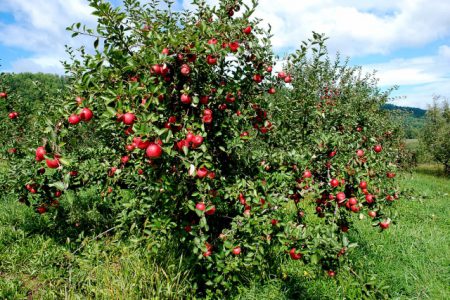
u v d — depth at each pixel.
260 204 3.44
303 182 3.76
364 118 4.95
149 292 3.41
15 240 4.86
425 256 5.08
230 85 3.41
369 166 3.88
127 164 4.54
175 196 3.43
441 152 16.98
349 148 3.83
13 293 3.70
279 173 3.66
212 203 3.41
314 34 4.06
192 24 3.73
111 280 3.64
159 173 3.27
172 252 4.12
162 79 2.97
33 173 4.42
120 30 2.96
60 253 4.43
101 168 4.77
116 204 5.76
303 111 4.55
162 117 2.98
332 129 4.46
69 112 2.83
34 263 4.23
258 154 3.89
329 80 7.96
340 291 3.90
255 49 3.59
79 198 6.03
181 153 3.01
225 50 3.13
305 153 3.88
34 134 5.25
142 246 4.19
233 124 3.54
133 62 2.83
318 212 3.96
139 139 2.61
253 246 3.59
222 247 3.55
